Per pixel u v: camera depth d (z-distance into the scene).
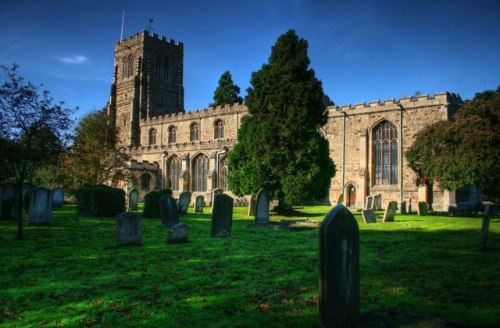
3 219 19.31
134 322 5.96
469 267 9.46
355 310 6.21
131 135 61.44
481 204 33.97
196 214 25.88
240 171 27.00
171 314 6.29
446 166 22.66
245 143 27.23
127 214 12.60
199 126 52.66
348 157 38.81
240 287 7.82
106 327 5.79
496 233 15.60
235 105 48.69
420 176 28.12
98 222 19.45
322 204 39.88
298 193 25.30
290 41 27.16
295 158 25.83
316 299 7.01
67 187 33.75
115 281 8.26
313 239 14.34
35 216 17.59
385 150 37.25
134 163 47.66
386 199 36.34
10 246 12.41
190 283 8.09
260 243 13.32
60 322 5.99
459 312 6.27
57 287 7.82
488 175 21.56
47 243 13.02
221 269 9.33
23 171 14.25
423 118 34.91
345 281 6.03
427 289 7.57
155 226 18.30
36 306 6.71
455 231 16.45
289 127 25.66
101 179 35.25
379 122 37.31
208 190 44.56
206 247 12.44
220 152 44.84
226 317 6.16
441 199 31.88
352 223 6.32
